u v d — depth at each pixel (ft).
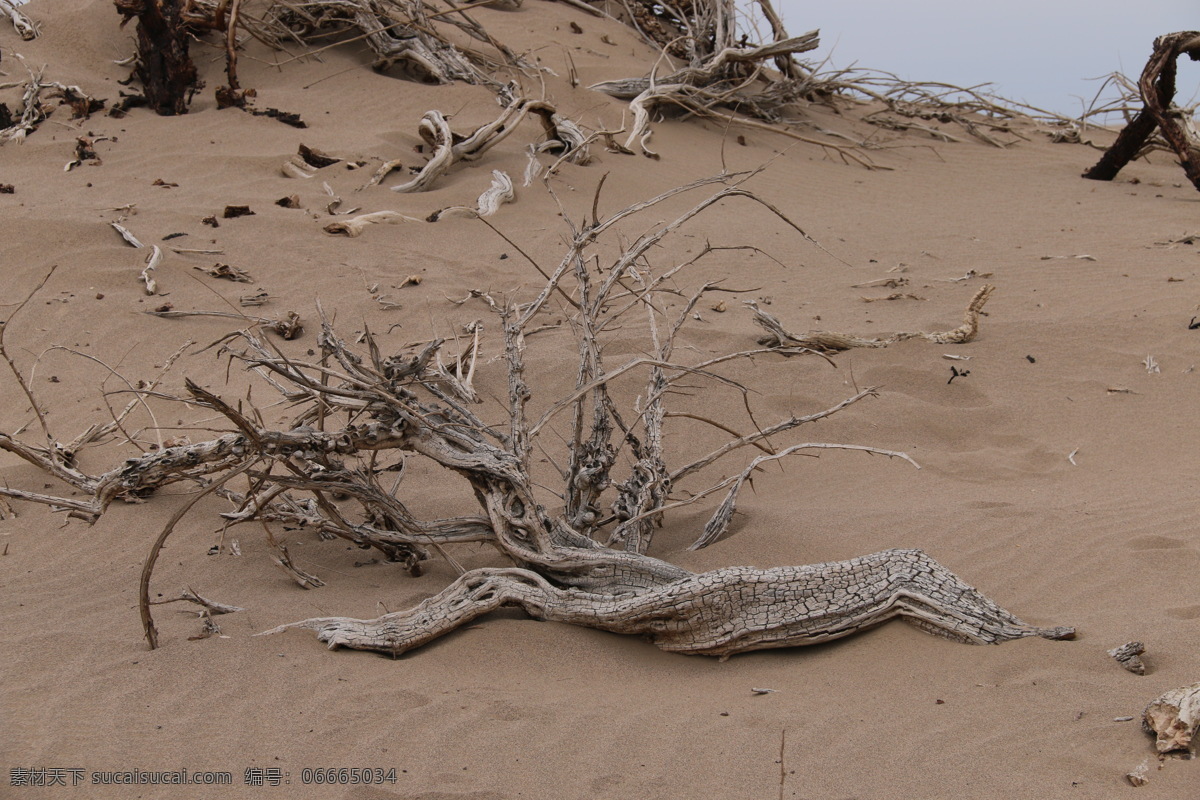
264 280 27.48
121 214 30.30
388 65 46.19
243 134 38.34
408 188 34.96
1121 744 10.02
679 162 43.57
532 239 32.12
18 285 25.94
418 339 24.35
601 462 15.30
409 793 9.78
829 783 9.84
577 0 62.08
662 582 13.39
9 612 13.57
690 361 23.71
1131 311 26.40
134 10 38.29
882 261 33.01
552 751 10.46
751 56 49.98
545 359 23.38
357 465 19.42
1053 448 20.27
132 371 22.77
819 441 20.68
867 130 55.77
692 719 11.05
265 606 13.80
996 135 57.31
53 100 39.45
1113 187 46.03
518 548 14.01
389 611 13.64
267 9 46.14
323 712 11.09
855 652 12.31
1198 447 19.56
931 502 17.52
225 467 13.93
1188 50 40.91
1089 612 13.12
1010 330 25.57
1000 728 10.53
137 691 11.39
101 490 13.64
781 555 15.19
